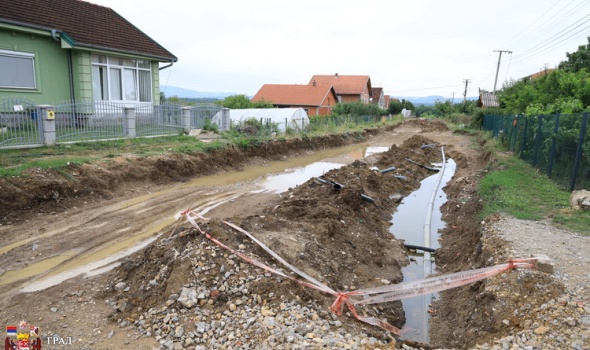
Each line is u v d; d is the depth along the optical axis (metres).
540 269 5.13
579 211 7.94
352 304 5.02
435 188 13.35
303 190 10.38
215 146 14.64
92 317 4.63
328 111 51.69
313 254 5.92
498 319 4.46
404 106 72.81
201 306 4.62
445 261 7.55
